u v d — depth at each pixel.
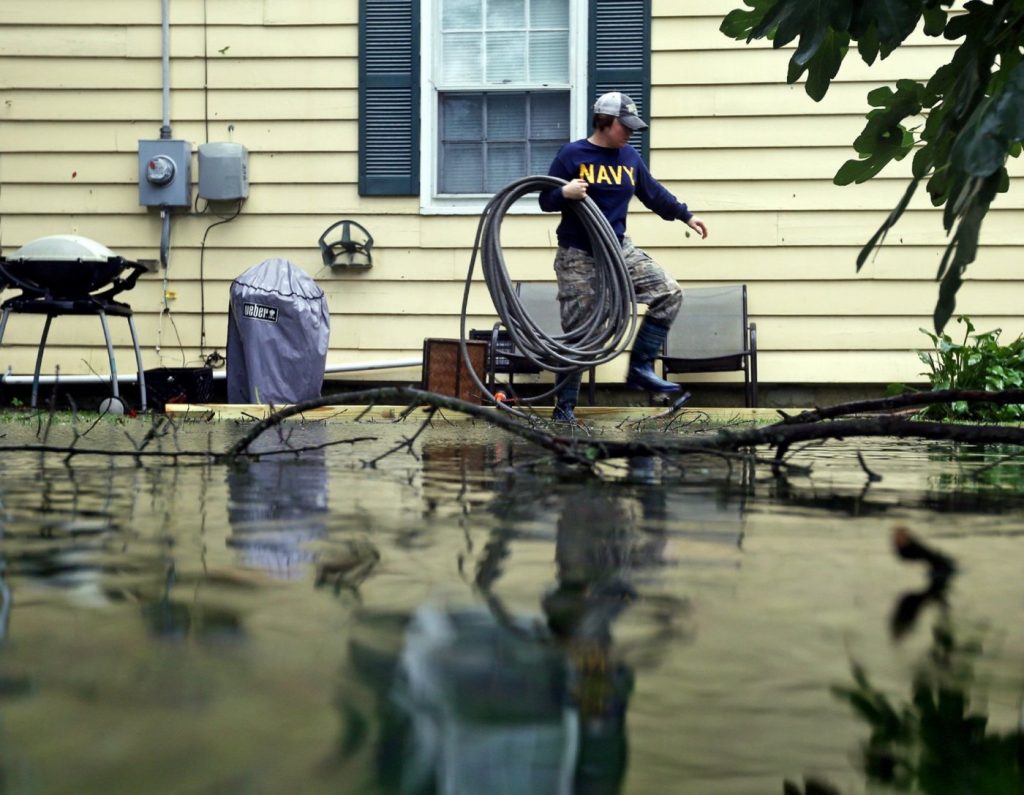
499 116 6.66
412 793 0.44
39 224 6.71
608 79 6.54
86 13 6.66
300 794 0.44
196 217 6.67
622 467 2.21
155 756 0.48
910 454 2.73
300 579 0.95
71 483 1.89
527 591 0.90
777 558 1.08
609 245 5.12
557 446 2.13
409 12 6.60
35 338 6.60
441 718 0.54
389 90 6.63
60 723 0.52
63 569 0.99
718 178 6.51
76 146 6.68
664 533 1.26
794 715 0.57
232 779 0.45
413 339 6.64
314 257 6.68
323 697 0.57
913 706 0.59
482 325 6.61
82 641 0.70
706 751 0.52
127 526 1.31
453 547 1.15
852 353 6.45
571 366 5.16
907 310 6.43
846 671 0.66
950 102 2.36
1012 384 5.30
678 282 6.53
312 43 6.65
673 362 6.24
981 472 2.18
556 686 0.61
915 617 0.81
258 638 0.71
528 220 6.57
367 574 0.97
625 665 0.66
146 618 0.77
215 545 1.16
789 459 2.55
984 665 0.67
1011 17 2.23
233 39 6.66
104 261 5.62
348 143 6.66
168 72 6.67
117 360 6.66
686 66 6.51
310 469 2.22
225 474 2.10
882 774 0.49
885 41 2.32
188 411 5.57
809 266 6.47
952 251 1.89
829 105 6.45
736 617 0.80
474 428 4.35
